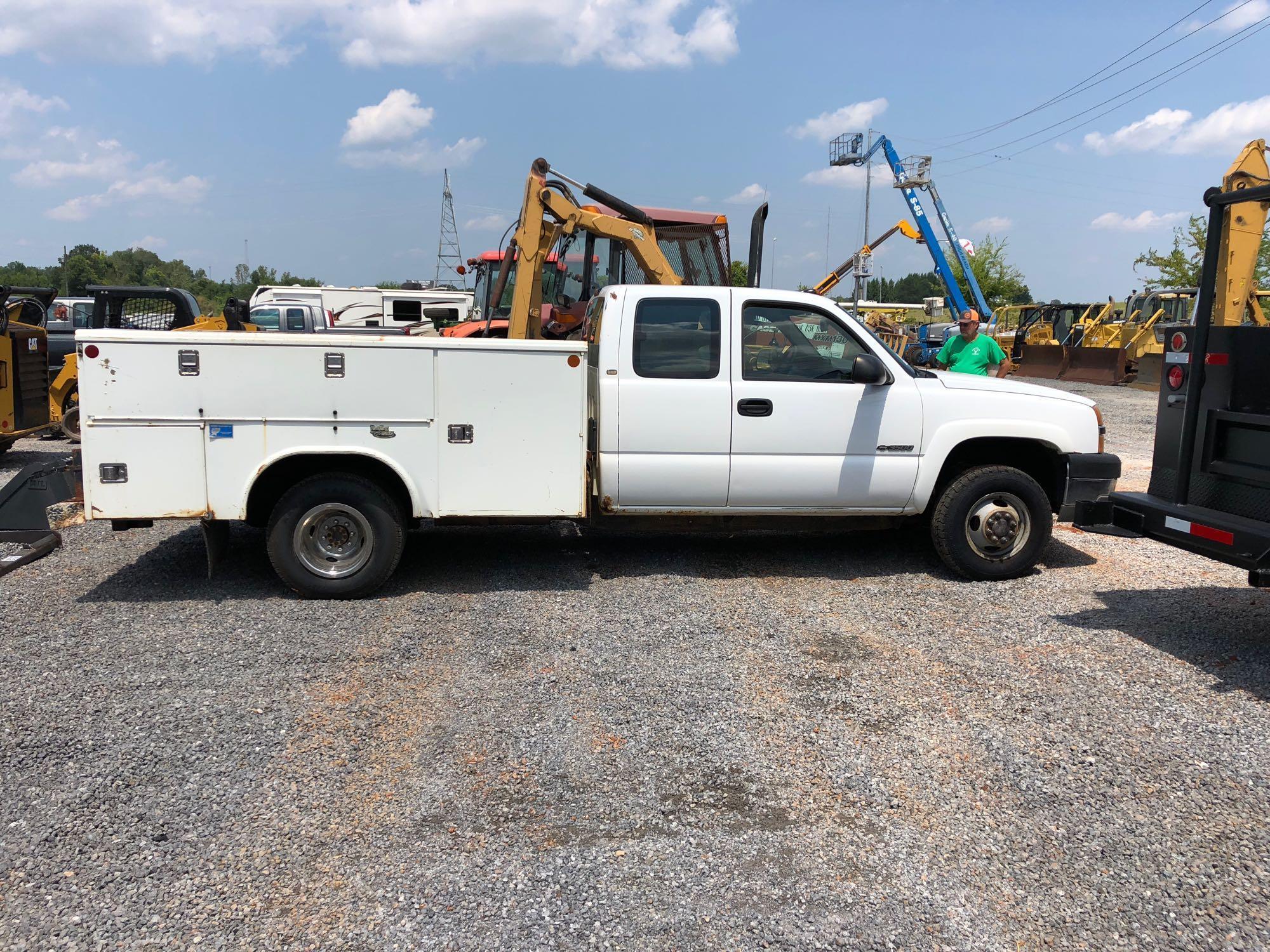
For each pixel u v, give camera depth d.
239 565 6.39
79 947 2.51
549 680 4.44
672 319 5.94
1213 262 4.82
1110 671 4.59
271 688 4.29
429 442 5.56
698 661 4.71
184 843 3.02
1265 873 2.93
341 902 2.73
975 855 3.02
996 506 6.18
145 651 4.73
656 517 6.20
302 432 5.44
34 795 3.30
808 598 5.79
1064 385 26.16
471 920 2.66
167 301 12.41
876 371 5.82
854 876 2.90
